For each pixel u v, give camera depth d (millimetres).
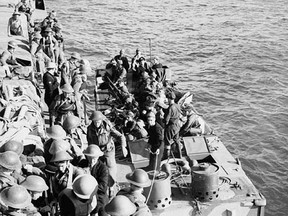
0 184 9672
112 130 13055
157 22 59219
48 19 29375
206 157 16250
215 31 54938
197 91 36500
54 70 18766
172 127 15484
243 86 37750
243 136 29000
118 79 22766
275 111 32875
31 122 14656
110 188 12617
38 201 10758
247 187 14094
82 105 17859
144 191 12883
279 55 45938
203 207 13180
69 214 9445
